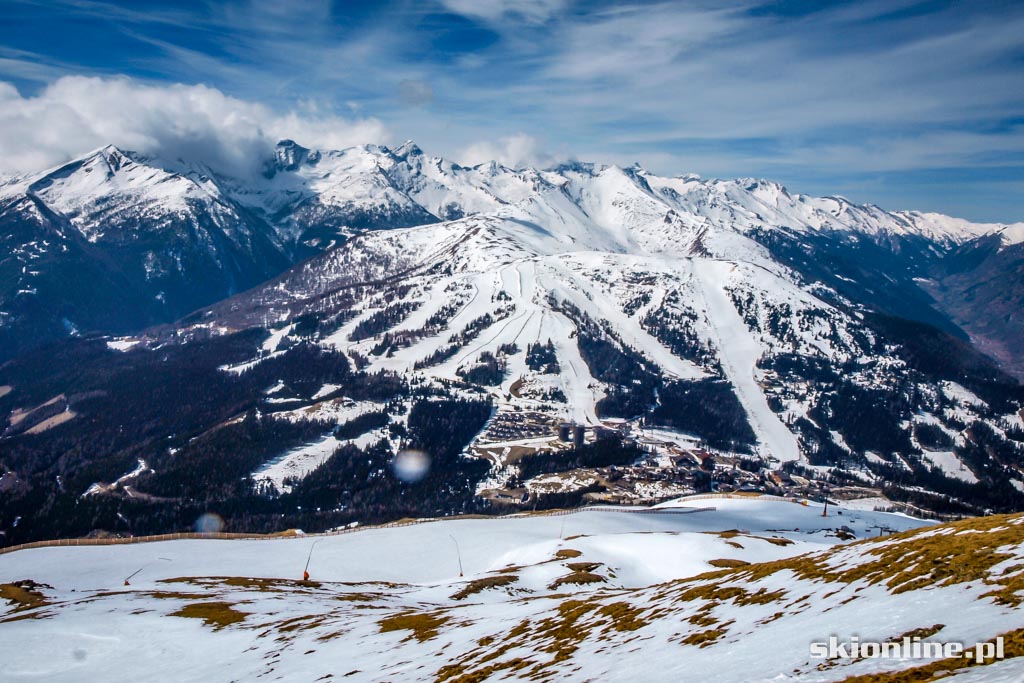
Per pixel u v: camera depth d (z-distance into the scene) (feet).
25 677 229.04
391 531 574.15
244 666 217.15
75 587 421.59
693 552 416.26
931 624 95.30
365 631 241.96
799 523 634.84
